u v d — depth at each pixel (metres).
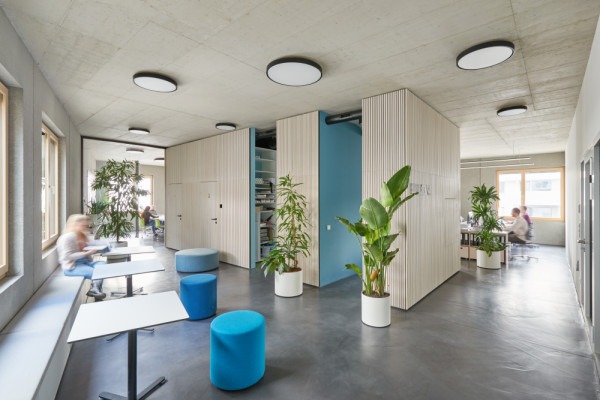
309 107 5.02
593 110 2.98
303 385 2.44
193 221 7.98
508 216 10.63
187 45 2.98
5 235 2.73
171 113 5.36
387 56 3.21
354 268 3.76
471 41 2.89
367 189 4.46
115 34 2.78
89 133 6.93
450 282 5.42
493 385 2.43
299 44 2.96
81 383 2.46
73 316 2.99
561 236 9.66
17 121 2.81
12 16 2.47
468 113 5.27
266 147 7.54
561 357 2.86
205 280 3.87
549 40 2.87
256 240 6.74
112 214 6.48
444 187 5.42
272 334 3.34
